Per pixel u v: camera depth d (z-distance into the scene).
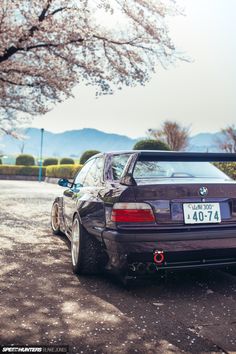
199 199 3.08
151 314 2.68
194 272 3.82
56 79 11.36
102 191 3.42
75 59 10.84
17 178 36.84
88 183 4.16
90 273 3.62
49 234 5.92
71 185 5.03
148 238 2.87
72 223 4.07
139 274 3.18
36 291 3.14
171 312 2.72
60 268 3.90
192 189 3.07
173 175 3.42
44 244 5.12
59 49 10.46
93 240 3.48
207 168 3.69
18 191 17.08
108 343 2.19
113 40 10.98
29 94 12.80
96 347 2.13
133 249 2.88
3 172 37.25
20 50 10.54
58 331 2.35
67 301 2.91
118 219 2.97
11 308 2.72
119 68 11.37
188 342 2.23
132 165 3.22
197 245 2.96
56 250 4.76
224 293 3.19
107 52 11.33
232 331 2.41
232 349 2.15
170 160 3.52
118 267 3.06
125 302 2.92
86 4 10.01
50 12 10.20
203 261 3.05
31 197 13.40
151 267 2.93
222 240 3.03
